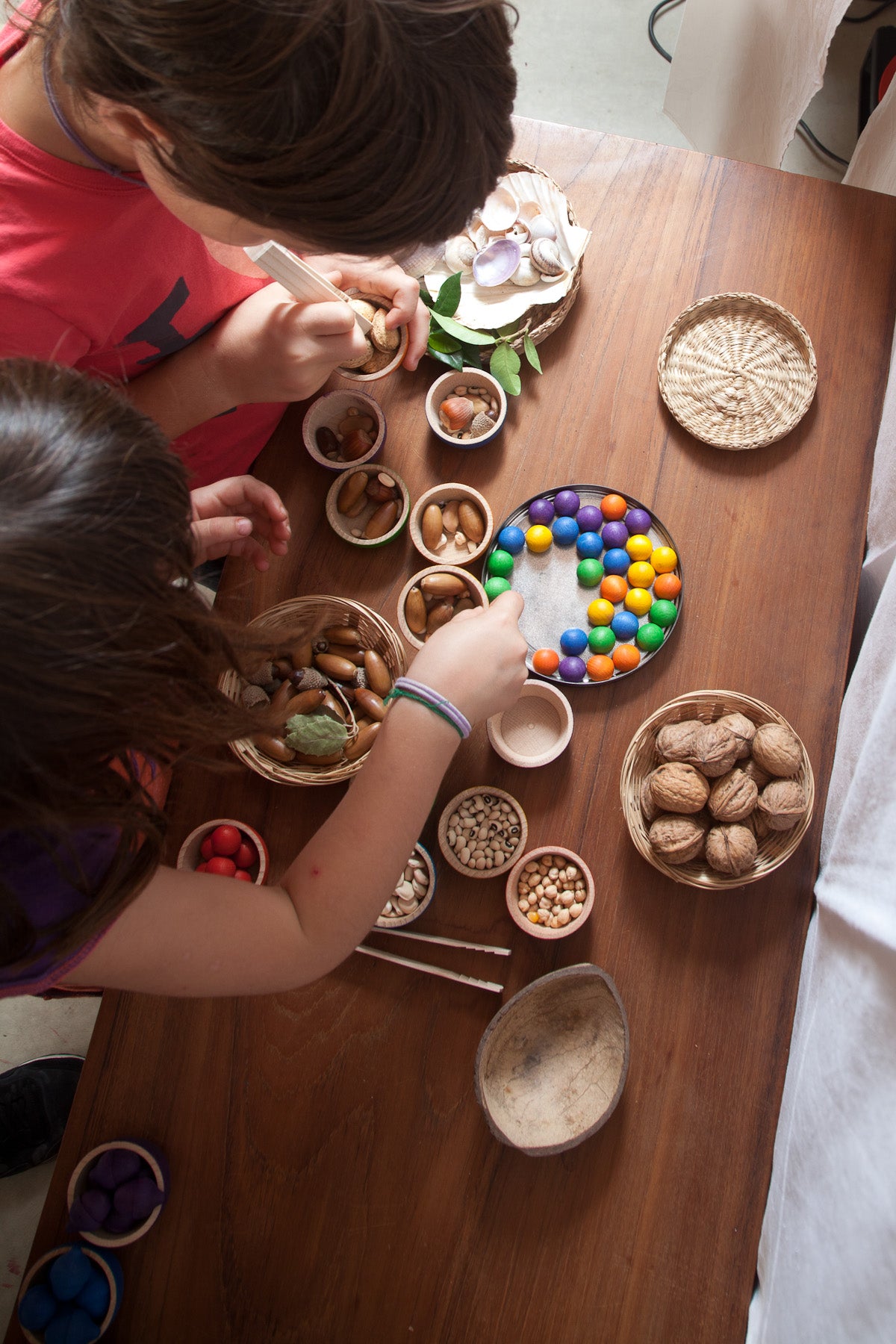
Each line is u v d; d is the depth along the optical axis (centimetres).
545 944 89
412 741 69
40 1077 141
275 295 88
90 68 46
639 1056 87
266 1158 85
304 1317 82
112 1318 79
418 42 41
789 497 97
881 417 98
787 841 86
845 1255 68
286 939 64
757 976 88
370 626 90
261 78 41
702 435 96
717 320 99
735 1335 81
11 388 46
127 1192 81
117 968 58
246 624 93
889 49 174
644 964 88
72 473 44
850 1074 74
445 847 88
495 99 47
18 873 52
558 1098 83
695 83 147
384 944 89
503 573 97
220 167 46
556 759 93
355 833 68
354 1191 84
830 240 100
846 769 92
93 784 50
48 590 42
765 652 95
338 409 97
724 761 84
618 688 94
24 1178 145
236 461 103
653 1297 82
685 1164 84
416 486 98
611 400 99
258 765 85
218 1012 87
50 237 69
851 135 183
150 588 47
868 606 106
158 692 49
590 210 102
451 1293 83
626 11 189
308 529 97
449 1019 87
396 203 47
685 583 96
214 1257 83
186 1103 86
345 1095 86
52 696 43
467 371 96
